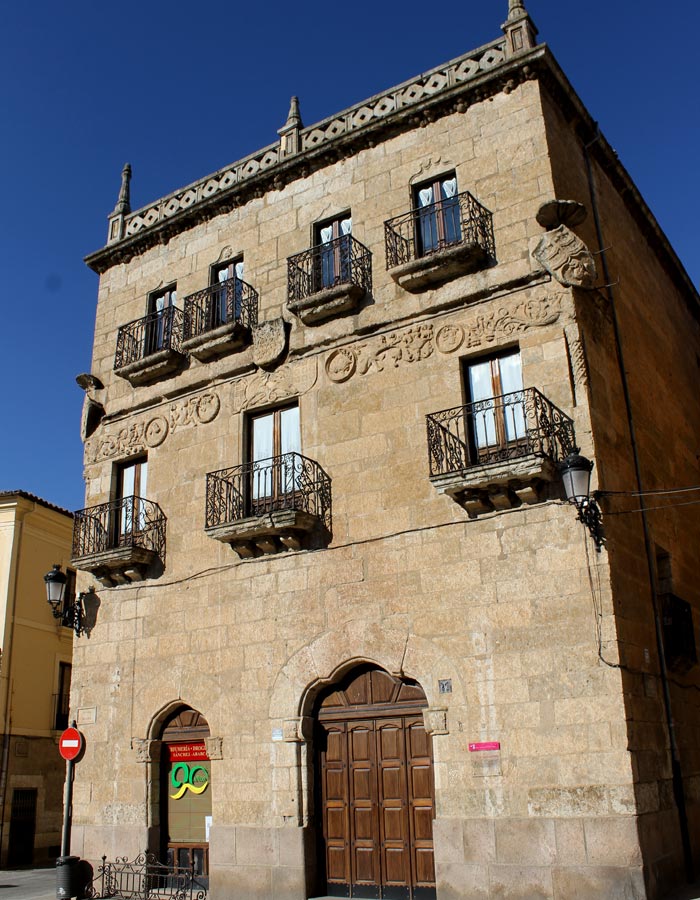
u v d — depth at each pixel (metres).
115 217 20.59
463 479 13.02
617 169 17.39
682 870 12.20
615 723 11.61
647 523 14.41
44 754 25.97
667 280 20.27
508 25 15.70
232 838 14.45
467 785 12.47
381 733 13.88
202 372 17.59
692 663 14.47
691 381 20.52
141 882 15.15
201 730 15.73
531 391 13.30
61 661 27.47
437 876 12.34
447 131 15.89
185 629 16.19
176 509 17.14
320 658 14.39
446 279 14.95
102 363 19.61
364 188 16.58
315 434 15.66
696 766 13.90
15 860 24.23
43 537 27.44
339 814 13.95
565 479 12.20
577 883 11.31
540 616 12.54
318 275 16.48
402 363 15.05
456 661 13.05
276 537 15.20
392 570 14.07
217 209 18.62
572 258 13.86
